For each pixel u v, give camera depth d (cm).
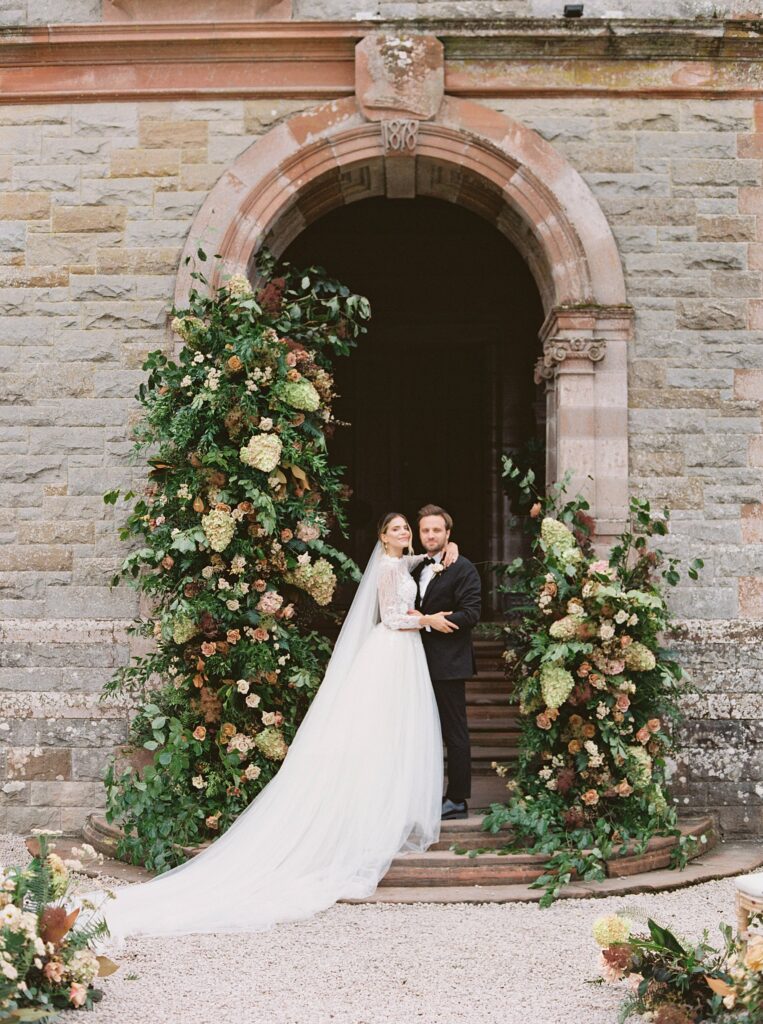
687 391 806
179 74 813
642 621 708
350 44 809
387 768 658
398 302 1230
